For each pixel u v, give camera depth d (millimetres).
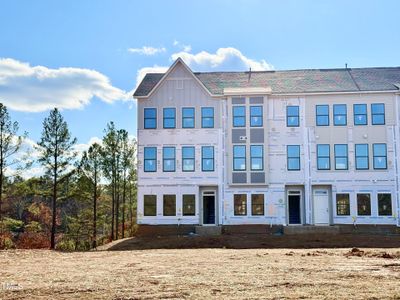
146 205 36719
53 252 27812
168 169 36938
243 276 15422
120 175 39906
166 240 32312
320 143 36719
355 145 36531
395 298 11625
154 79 40188
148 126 37406
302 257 21594
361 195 36031
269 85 38375
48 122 34344
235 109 37125
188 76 37562
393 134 36375
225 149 36844
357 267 17391
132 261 21078
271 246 28984
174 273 16438
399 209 35656
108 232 47312
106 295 12578
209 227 35375
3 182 34562
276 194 36312
